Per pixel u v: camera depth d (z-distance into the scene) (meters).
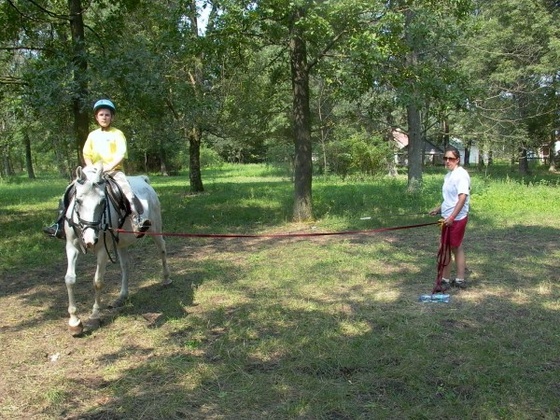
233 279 8.11
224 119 21.14
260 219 14.22
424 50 18.47
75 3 12.57
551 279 7.66
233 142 22.89
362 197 18.33
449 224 6.86
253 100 20.30
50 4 14.51
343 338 5.52
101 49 13.59
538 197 16.58
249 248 10.62
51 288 7.92
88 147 6.36
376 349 5.19
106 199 5.85
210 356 5.22
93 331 5.98
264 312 6.41
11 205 19.77
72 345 5.61
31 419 4.14
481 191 17.31
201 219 14.36
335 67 12.26
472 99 13.24
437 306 6.52
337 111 31.19
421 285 7.47
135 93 12.05
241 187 25.98
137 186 6.91
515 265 8.45
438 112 13.73
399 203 16.58
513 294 6.95
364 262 8.91
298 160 13.40
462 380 4.51
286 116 36.62
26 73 12.79
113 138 6.35
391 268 8.50
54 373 4.92
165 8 15.32
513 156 31.09
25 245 11.11
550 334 5.48
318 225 12.99
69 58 11.57
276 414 4.09
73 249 5.88
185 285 7.82
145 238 11.74
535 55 24.08
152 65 12.28
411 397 4.27
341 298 6.96
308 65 12.96
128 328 6.07
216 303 6.92
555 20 22.73
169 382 4.65
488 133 26.31
